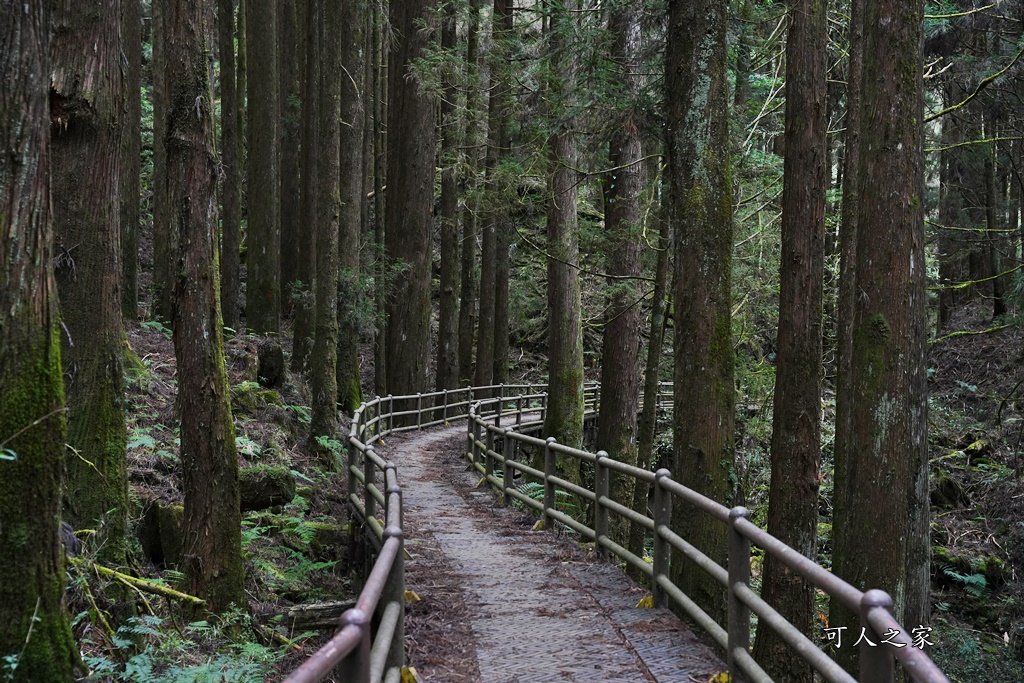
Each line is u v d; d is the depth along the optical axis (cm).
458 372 2606
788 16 998
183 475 753
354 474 1075
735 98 1337
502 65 1248
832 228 1786
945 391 2328
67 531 630
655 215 1373
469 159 1492
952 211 2372
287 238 2584
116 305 737
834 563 913
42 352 447
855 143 1026
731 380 778
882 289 663
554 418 1659
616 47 1110
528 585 746
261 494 1012
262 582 889
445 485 1410
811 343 832
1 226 429
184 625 686
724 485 765
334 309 1496
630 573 1011
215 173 745
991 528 1633
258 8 2112
